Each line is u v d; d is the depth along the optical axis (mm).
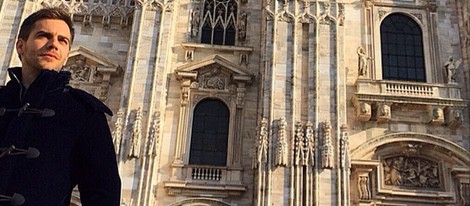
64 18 5695
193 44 33719
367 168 30141
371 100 31594
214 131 31828
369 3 35875
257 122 31344
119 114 30250
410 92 32125
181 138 31172
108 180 4992
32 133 4980
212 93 32656
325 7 33469
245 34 34750
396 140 30875
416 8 35938
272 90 30891
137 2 33719
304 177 28719
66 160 4988
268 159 29172
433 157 31156
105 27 34688
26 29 5566
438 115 31406
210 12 35656
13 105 5246
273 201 28141
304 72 31656
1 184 4613
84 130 5203
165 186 29594
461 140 31547
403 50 34812
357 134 31562
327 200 28219
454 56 34594
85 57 33406
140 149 29547
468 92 33031
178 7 35406
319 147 29500
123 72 33188
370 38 34844
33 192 4633
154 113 30562
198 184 29781
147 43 32562
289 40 32531
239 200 29734
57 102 5254
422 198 30016
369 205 29500
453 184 30328
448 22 35625
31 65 5477
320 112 30469
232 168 30453
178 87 32750
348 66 33969
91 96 5500
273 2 33531
